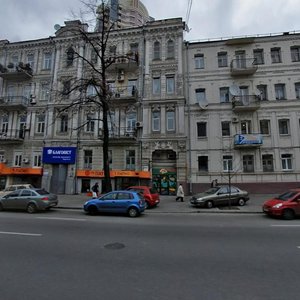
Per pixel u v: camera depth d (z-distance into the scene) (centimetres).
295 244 709
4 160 2672
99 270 512
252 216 1308
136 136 2478
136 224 1034
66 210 1562
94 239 772
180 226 988
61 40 2789
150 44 2633
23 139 2664
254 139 2295
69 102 2631
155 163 2455
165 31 2622
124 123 2552
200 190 2334
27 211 1469
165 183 2402
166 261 567
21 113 2761
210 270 510
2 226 985
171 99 2467
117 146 2511
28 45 2881
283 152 2308
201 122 2467
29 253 628
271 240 756
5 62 2905
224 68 2523
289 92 2391
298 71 2408
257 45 2522
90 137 2569
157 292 412
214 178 2344
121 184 2417
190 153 2414
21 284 446
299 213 1196
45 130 2652
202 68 2558
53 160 2534
